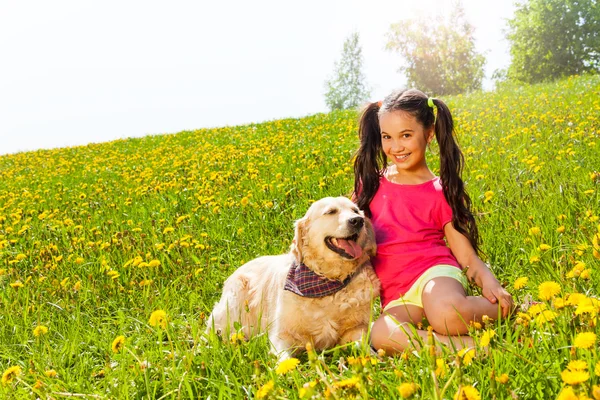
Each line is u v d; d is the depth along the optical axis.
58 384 2.90
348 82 67.44
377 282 3.53
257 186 8.00
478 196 5.71
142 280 4.75
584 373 1.62
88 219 7.85
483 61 55.47
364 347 2.68
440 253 3.37
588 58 48.38
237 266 5.28
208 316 4.26
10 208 10.34
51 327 4.12
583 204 4.60
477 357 2.29
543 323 2.38
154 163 13.77
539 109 11.52
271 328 3.64
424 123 3.54
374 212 3.83
